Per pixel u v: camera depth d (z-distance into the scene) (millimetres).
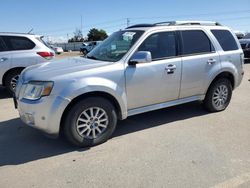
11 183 3406
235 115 5832
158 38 4980
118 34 5363
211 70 5602
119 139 4645
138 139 4637
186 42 5320
